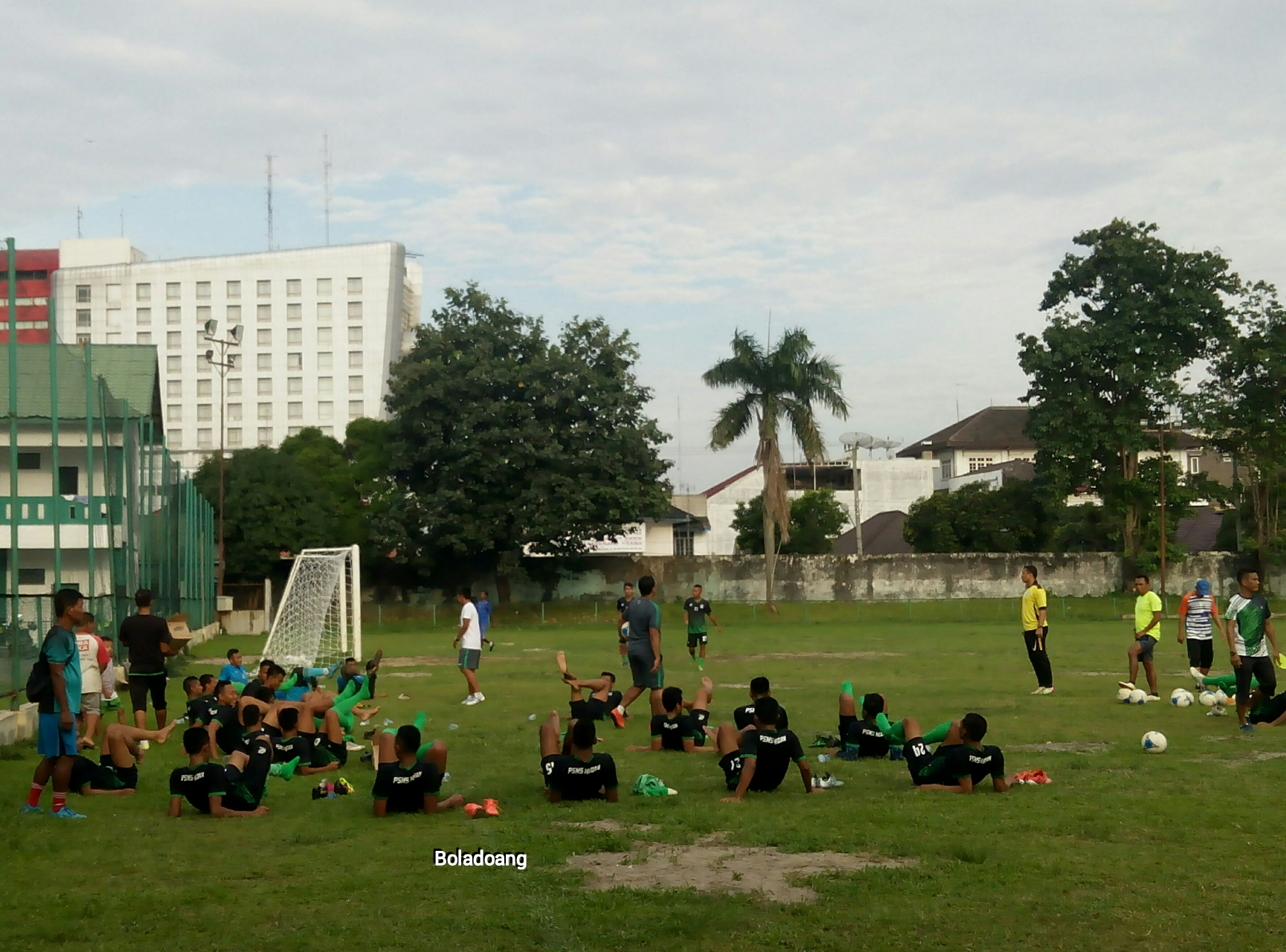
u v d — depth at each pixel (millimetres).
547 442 50938
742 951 6160
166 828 9453
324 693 13344
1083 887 7203
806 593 57125
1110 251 53156
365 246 107312
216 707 13133
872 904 6887
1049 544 60531
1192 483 56469
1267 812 9281
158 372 38875
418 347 52250
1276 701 14898
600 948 6238
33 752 14141
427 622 52281
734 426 51188
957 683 21266
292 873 7887
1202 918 6559
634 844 8547
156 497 32219
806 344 50719
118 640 22953
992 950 6094
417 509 51781
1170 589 55750
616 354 53250
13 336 18703
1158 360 53250
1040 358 53719
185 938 6492
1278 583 55188
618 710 15461
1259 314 53688
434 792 9766
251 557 52219
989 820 9070
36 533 31125
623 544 78375
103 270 106938
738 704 18406
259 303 107312
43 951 6316
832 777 10883
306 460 57969
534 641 39156
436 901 7156
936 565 57406
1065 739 13742
